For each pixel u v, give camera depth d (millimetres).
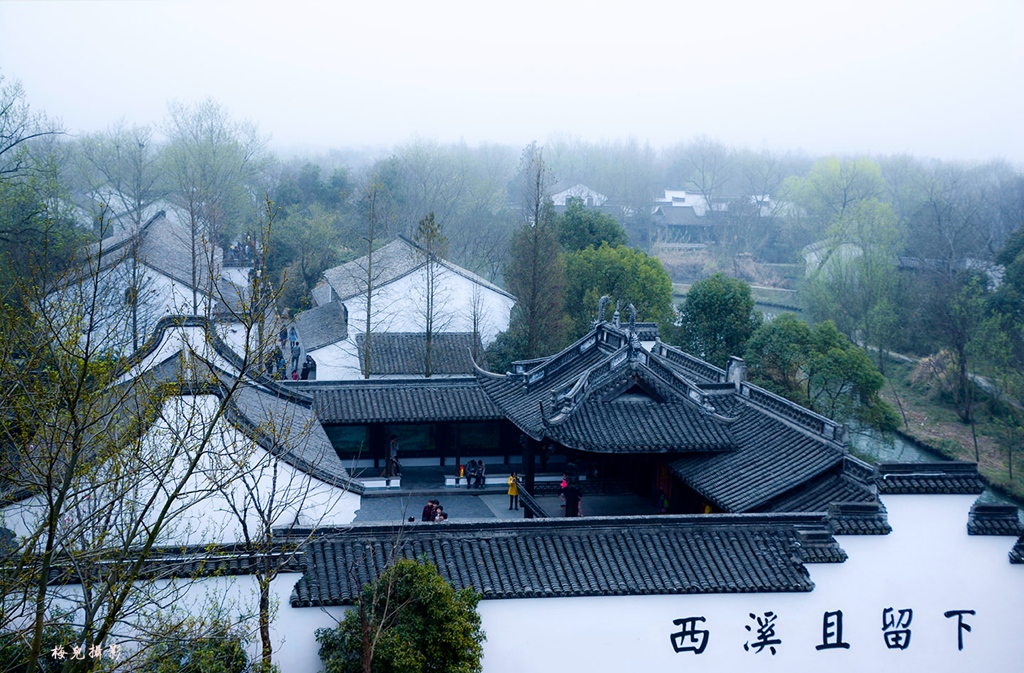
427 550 19094
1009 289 58344
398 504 32062
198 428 18922
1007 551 21375
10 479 13523
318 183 89688
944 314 56406
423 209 91312
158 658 13922
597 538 19891
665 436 26375
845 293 63125
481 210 94125
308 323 55688
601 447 25688
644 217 115188
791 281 93438
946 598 21062
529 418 28438
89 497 14234
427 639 16453
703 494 24797
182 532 19203
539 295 46844
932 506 21031
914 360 63094
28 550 12500
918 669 20984
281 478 20828
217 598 17297
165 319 25906
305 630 17672
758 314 50031
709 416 27281
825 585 20297
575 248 59625
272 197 92375
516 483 31172
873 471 21328
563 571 18969
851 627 20484
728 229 111000
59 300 14578
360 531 18984
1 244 35531
